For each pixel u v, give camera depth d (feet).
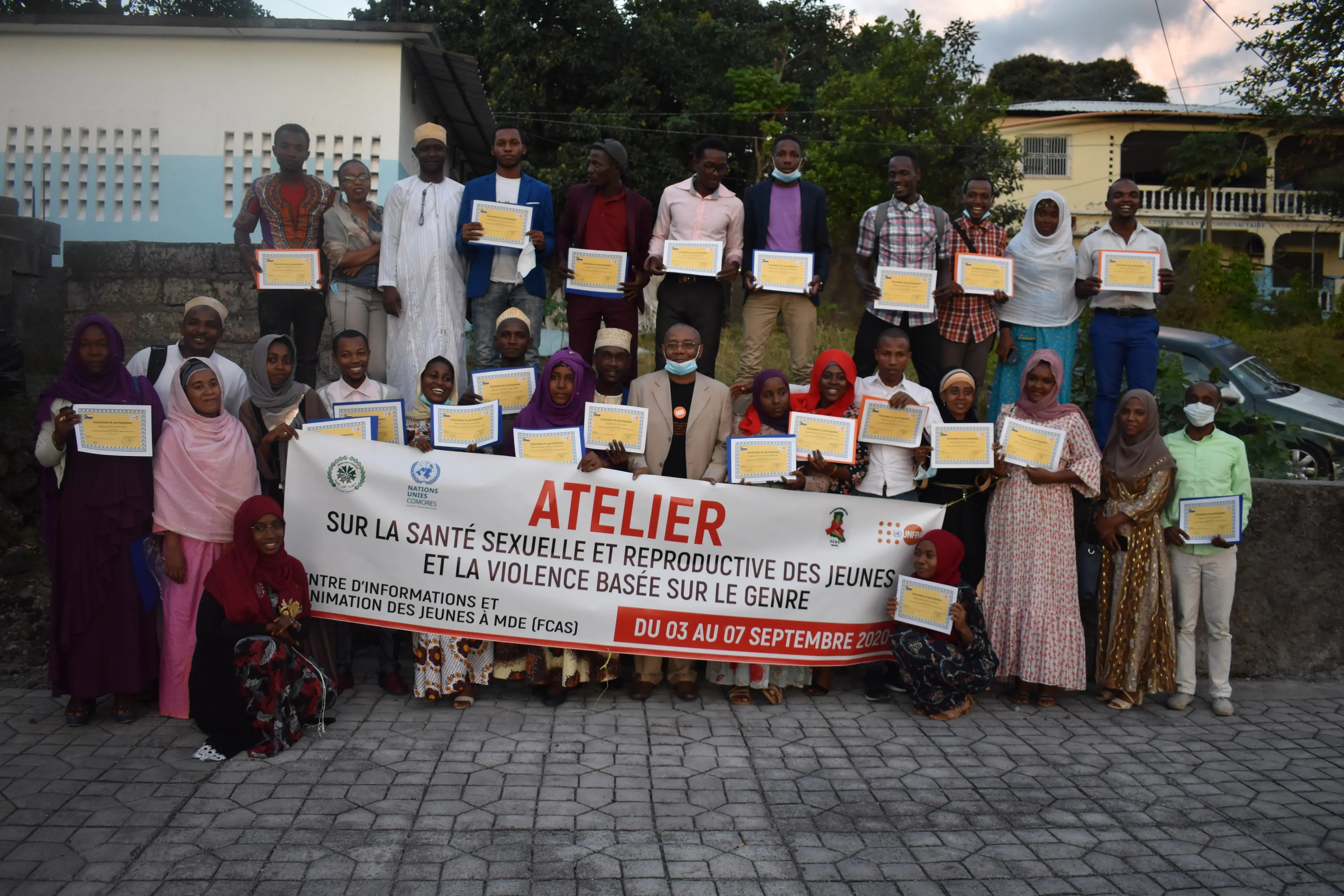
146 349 19.54
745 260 23.75
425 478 18.66
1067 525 19.62
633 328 23.75
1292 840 14.28
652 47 76.33
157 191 37.58
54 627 17.17
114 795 14.51
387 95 37.60
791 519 19.27
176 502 17.42
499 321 21.04
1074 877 13.05
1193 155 87.61
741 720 18.49
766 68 81.46
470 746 16.71
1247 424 26.63
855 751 17.17
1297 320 74.28
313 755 16.15
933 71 76.79
